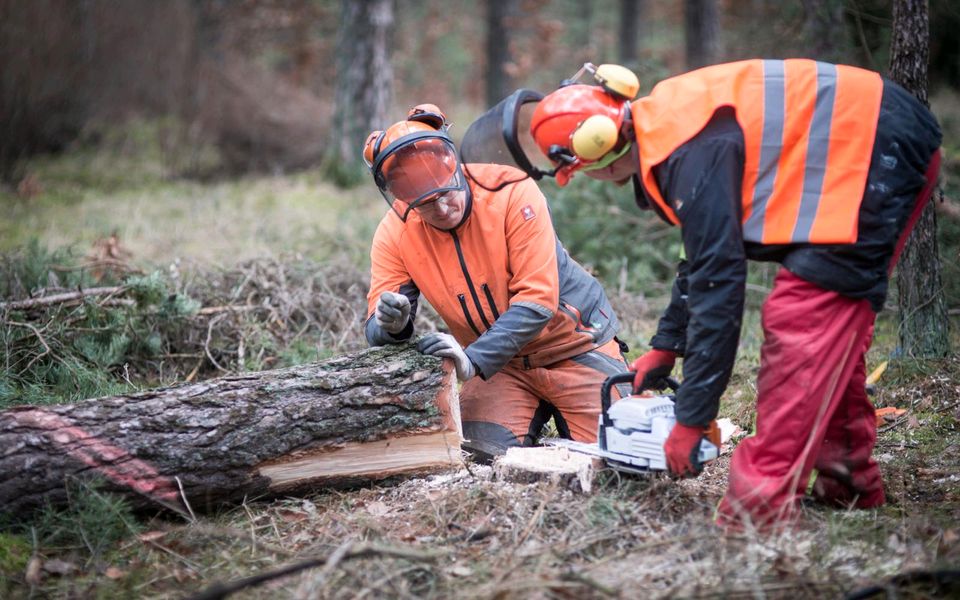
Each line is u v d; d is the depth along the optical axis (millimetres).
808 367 2586
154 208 9375
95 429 3023
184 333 5051
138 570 2801
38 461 2951
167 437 3066
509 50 14398
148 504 3088
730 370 2604
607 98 2709
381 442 3295
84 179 11031
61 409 3035
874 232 2547
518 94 2779
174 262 5723
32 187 9789
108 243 6078
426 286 3557
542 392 3775
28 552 2881
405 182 3170
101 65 12242
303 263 5969
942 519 2873
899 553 2619
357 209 9258
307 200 9875
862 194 2506
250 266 5828
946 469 3328
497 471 3221
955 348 4516
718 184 2484
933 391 4105
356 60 10898
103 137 12633
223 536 2994
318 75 17188
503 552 2746
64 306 4789
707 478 3395
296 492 3271
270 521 3150
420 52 20016
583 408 3682
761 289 5617
